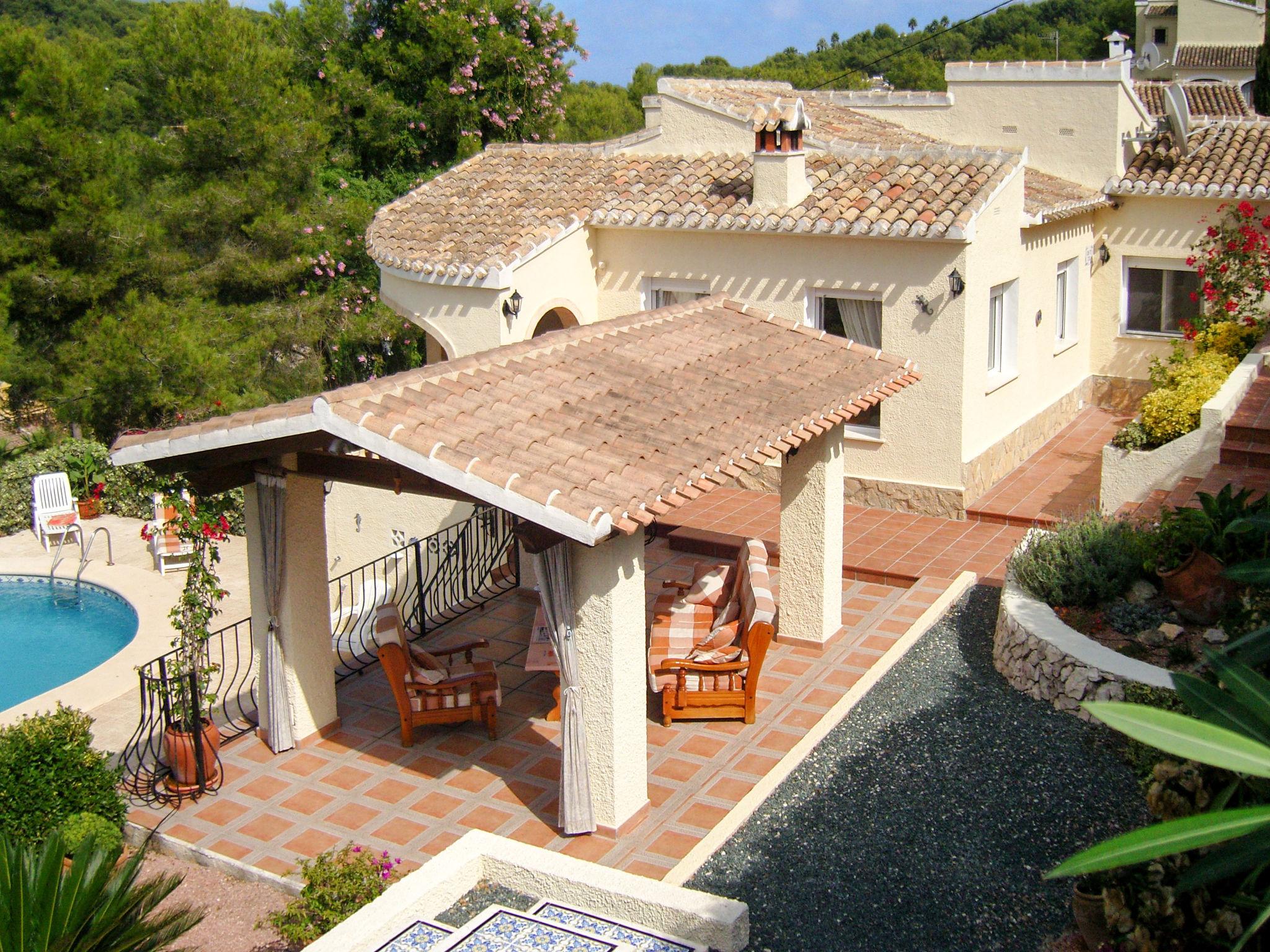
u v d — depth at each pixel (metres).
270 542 10.43
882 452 17.08
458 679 10.70
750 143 19.20
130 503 22.03
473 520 16.84
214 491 10.21
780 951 7.52
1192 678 5.31
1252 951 6.43
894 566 14.70
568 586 8.81
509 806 9.79
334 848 8.80
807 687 11.59
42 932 6.64
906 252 16.34
